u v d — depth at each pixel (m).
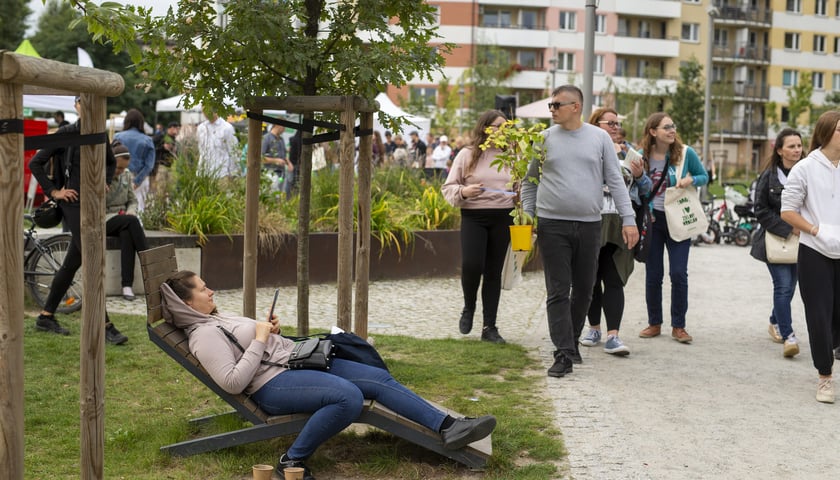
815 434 5.38
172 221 10.90
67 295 8.90
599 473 4.58
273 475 4.40
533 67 72.06
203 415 5.42
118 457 4.65
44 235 9.06
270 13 5.32
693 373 6.99
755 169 77.00
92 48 54.09
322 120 6.57
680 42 75.62
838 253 6.10
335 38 5.91
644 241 7.63
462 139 25.95
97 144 3.31
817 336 6.16
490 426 4.48
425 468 4.61
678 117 60.16
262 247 10.98
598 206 6.82
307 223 6.10
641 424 5.50
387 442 4.97
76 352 6.97
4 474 2.84
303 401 4.43
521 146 6.71
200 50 5.55
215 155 12.21
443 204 13.27
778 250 7.62
